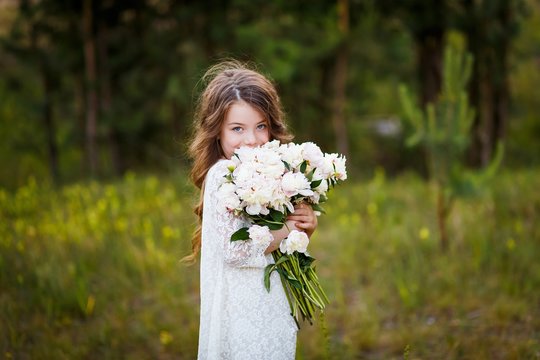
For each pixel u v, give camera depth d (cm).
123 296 492
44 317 433
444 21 1181
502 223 609
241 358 230
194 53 1239
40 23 1209
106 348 397
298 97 1523
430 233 599
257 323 231
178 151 1380
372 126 1803
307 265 246
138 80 1351
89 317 453
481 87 1270
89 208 684
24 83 1339
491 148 1262
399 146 1647
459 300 455
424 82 1298
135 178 1069
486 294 457
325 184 236
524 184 778
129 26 1335
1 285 471
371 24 1178
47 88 1274
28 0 1171
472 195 546
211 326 235
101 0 1252
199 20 1291
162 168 1459
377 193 777
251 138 241
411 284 482
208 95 250
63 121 1460
